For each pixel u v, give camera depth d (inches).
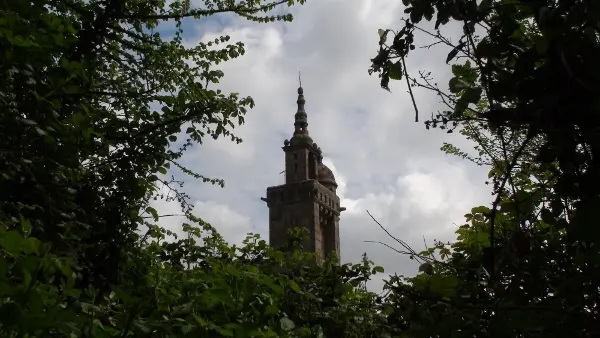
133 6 273.7
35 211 154.7
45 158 153.5
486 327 103.3
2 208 149.9
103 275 189.3
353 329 262.1
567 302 95.4
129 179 214.7
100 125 221.0
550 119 83.1
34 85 156.4
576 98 81.6
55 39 163.3
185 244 315.3
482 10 93.2
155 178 231.5
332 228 1924.2
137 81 275.9
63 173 169.0
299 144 1919.3
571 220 87.6
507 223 122.9
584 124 81.7
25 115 154.0
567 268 102.1
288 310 245.3
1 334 82.9
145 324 115.1
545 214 99.2
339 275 303.3
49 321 85.0
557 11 79.4
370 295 284.2
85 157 191.0
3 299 85.7
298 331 181.5
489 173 126.3
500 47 93.1
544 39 81.3
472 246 123.7
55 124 154.9
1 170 147.6
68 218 164.4
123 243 203.3
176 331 129.8
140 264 204.4
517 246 102.3
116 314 135.3
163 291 147.6
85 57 199.3
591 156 85.3
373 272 310.0
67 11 257.0
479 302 105.6
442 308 105.7
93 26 240.4
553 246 102.2
